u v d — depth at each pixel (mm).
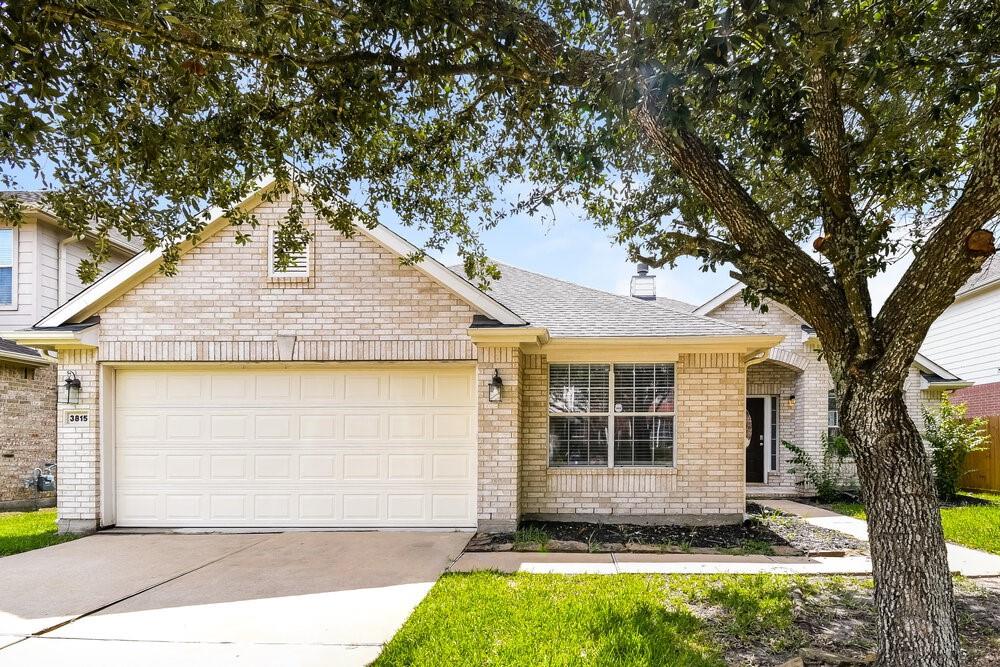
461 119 5754
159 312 8492
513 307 10062
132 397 8742
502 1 4504
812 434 12805
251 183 6090
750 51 4371
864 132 5820
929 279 3705
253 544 7645
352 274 8477
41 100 3809
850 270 4070
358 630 4719
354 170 6031
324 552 7215
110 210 5445
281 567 6559
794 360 12961
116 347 8477
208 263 8516
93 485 8383
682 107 3758
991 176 3490
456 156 6387
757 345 8977
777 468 13984
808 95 4734
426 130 6258
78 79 4215
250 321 8469
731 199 4410
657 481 9070
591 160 4996
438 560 6832
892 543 3971
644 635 4379
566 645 4207
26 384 12336
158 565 6664
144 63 4535
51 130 4254
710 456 9102
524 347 8914
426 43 4367
